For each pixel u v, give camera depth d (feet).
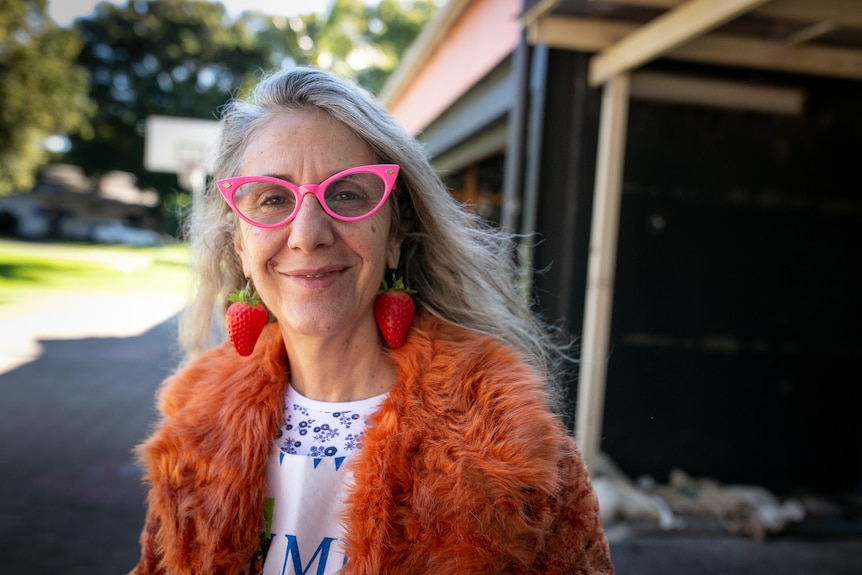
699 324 14.58
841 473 15.12
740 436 14.85
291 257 4.01
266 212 4.09
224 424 4.32
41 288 54.03
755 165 14.42
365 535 3.77
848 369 15.01
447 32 21.80
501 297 5.13
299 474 4.14
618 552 11.84
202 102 114.93
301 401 4.43
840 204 14.66
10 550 11.84
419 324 4.60
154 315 44.78
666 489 14.28
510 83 15.83
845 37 11.62
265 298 4.21
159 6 113.60
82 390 24.64
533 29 12.43
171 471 4.28
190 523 4.17
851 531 13.08
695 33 9.70
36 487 14.98
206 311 5.32
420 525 3.76
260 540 4.13
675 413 14.66
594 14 11.60
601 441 14.56
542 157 13.17
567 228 13.30
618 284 14.33
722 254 14.52
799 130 14.43
